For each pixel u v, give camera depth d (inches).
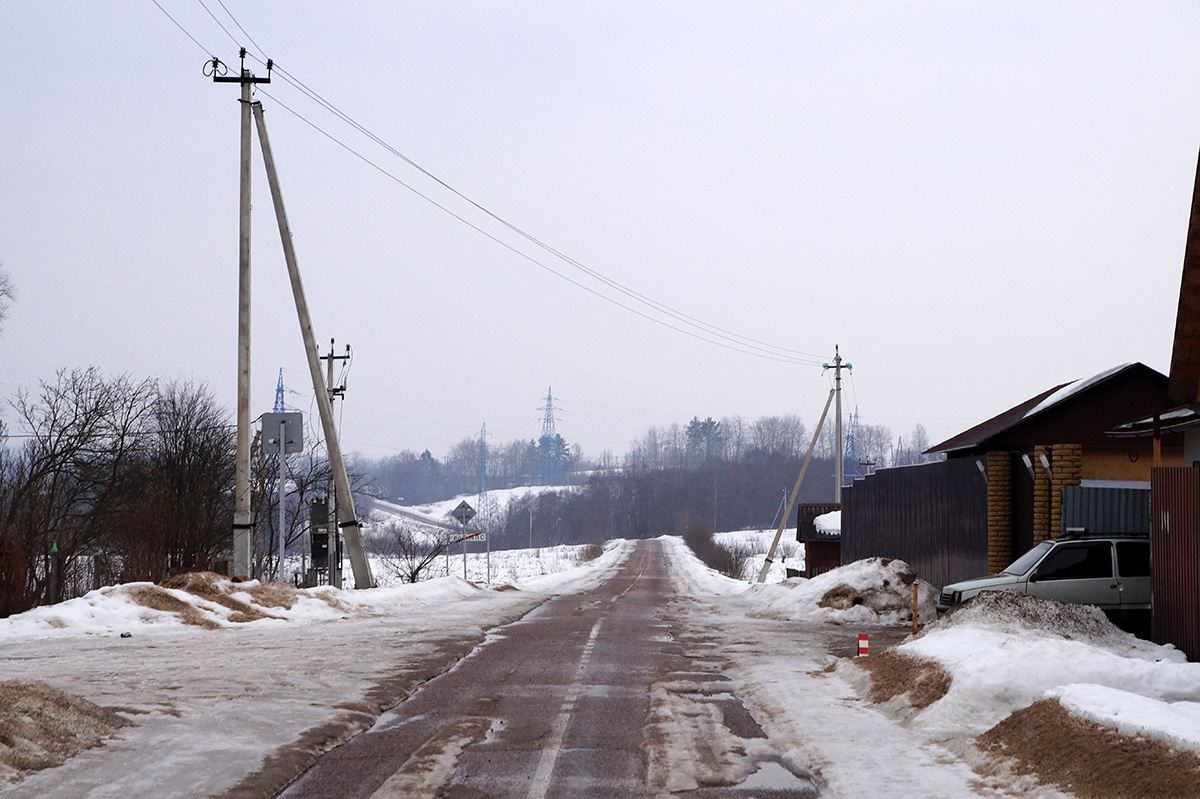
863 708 463.2
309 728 393.7
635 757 360.8
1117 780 295.4
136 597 821.9
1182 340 597.0
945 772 336.5
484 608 1112.2
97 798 291.0
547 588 1802.4
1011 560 912.9
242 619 850.1
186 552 1491.1
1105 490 730.8
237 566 1007.0
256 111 1107.3
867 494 1466.5
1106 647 566.9
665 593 1636.3
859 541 1517.0
